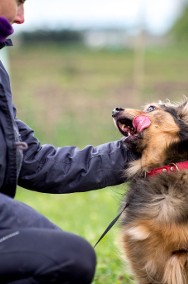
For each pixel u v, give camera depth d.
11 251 4.01
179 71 26.98
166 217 5.01
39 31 41.25
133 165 5.36
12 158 4.37
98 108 18.50
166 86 21.70
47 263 3.96
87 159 5.10
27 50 38.03
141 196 5.29
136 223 5.16
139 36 23.38
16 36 39.78
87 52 37.66
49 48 39.47
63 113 17.69
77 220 9.31
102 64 31.16
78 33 42.44
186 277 5.03
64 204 10.81
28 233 4.09
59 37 41.53
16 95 19.64
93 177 5.10
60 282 4.03
